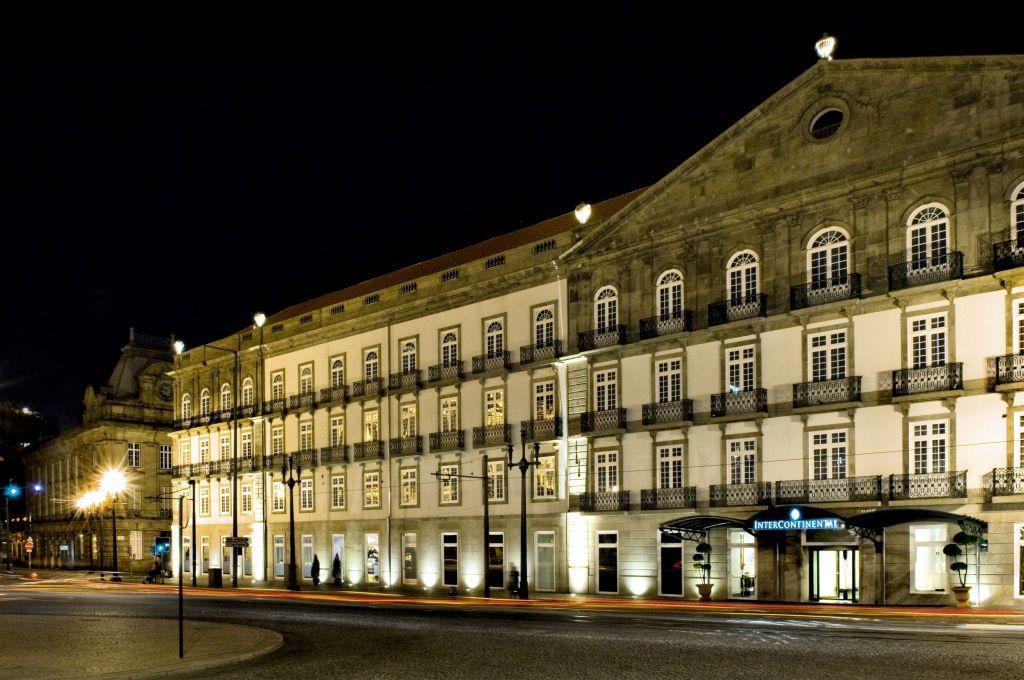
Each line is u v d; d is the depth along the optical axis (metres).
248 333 63.22
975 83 30.95
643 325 39.16
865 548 31.92
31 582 65.62
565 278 42.69
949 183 31.22
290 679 15.40
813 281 34.56
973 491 29.81
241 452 62.84
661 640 19.80
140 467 85.94
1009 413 29.39
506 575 43.88
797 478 33.97
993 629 21.73
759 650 17.73
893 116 32.78
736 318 36.09
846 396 32.78
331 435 55.09
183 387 70.25
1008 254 29.50
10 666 16.78
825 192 34.06
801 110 35.34
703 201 38.00
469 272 47.38
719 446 36.34
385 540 50.50
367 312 53.09
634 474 38.97
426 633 22.50
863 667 15.29
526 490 43.19
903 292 31.52
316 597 40.88
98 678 15.34
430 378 48.50
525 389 44.03
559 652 18.03
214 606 34.81
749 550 35.53
